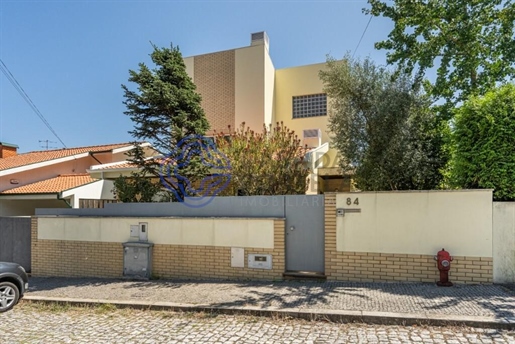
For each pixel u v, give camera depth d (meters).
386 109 6.94
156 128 9.59
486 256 6.04
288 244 7.16
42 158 16.95
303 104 15.18
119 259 8.08
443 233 6.22
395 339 4.20
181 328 4.85
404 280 6.37
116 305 5.95
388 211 6.50
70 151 18.28
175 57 10.16
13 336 4.86
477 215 6.09
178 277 7.63
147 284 7.23
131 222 8.03
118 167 13.14
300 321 4.93
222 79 14.88
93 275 8.27
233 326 4.84
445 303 5.12
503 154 6.18
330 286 6.32
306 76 15.13
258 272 7.13
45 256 8.73
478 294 5.48
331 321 4.88
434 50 9.03
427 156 7.43
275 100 15.48
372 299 5.45
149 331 4.79
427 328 4.50
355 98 7.45
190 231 7.61
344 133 7.48
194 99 10.02
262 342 4.26
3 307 6.05
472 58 9.03
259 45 14.45
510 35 9.12
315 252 7.04
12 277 6.27
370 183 7.47
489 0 8.68
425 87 9.67
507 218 6.02
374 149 7.25
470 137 6.51
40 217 8.84
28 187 14.30
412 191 6.40
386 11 9.20
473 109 6.47
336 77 7.50
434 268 6.23
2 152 19.73
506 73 9.25
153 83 9.19
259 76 14.33
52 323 5.35
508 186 6.11
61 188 13.30
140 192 9.44
